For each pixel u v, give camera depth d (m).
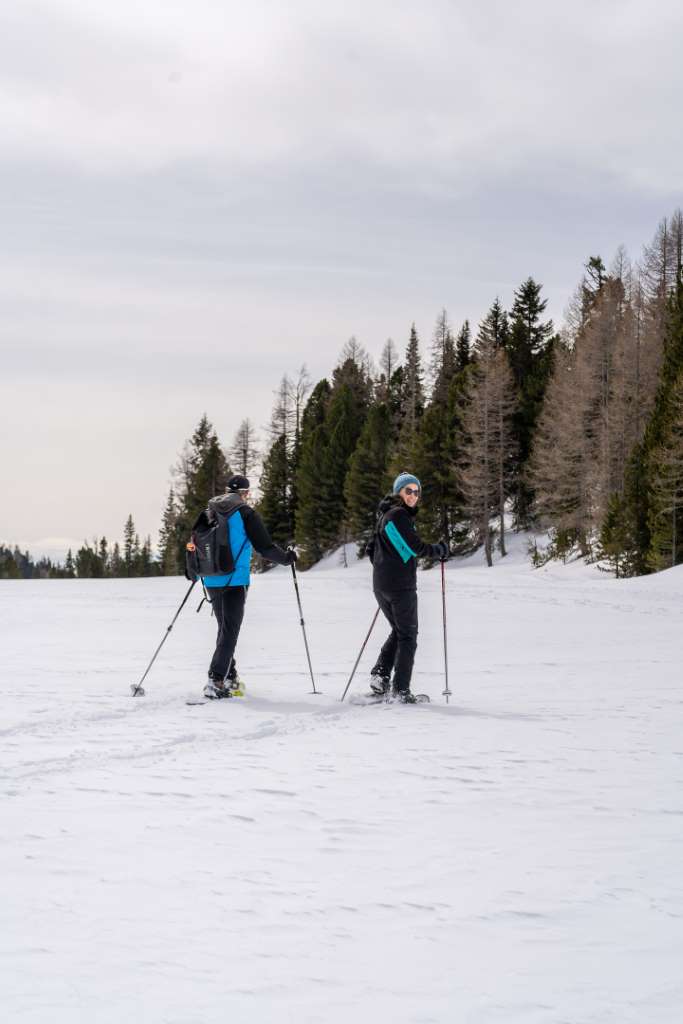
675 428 40.28
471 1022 2.17
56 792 4.31
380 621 16.53
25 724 6.10
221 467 89.62
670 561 38.69
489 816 3.98
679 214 64.62
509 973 2.44
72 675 8.97
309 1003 2.26
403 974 2.43
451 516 58.41
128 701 7.17
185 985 2.35
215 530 7.48
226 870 3.24
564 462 50.69
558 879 3.18
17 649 11.73
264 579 34.47
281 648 12.06
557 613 17.83
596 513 47.91
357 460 68.69
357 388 91.81
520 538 58.09
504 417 61.50
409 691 7.34
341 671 9.53
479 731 6.04
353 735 5.88
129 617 17.81
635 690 8.08
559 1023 2.17
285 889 3.06
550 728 6.15
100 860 3.33
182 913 2.83
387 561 7.32
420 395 85.38
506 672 9.45
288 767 4.91
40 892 3.00
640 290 63.72
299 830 3.74
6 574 119.12
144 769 4.83
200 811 4.00
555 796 4.33
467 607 19.38
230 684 7.63
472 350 81.50
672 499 38.28
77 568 124.06
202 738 5.75
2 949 2.55
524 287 75.50
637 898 3.00
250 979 2.39
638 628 14.76
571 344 77.19
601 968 2.47
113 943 2.60
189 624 16.16
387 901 2.96
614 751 5.39
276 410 89.88
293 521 84.56
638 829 3.79
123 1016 2.18
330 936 2.67
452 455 58.31
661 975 2.43
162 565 98.69
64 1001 2.25
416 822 3.87
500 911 2.88
